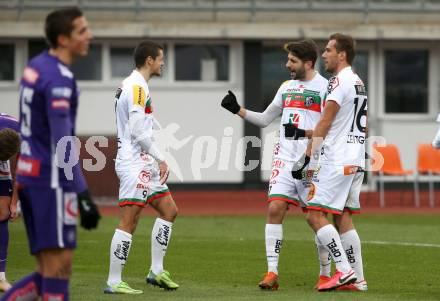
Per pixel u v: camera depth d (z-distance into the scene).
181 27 78.69
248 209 68.88
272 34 79.44
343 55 30.08
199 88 80.62
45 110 20.38
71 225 20.55
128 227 29.95
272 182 31.05
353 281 29.80
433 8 82.50
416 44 83.31
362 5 81.88
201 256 40.22
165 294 29.22
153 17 80.56
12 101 79.81
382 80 82.94
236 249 42.91
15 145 27.72
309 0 81.62
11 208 29.39
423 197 78.81
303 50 30.83
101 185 70.81
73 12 20.53
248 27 79.31
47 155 20.47
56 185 20.44
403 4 82.25
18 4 79.06
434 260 38.62
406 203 74.38
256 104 81.38
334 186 29.83
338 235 29.91
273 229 30.72
